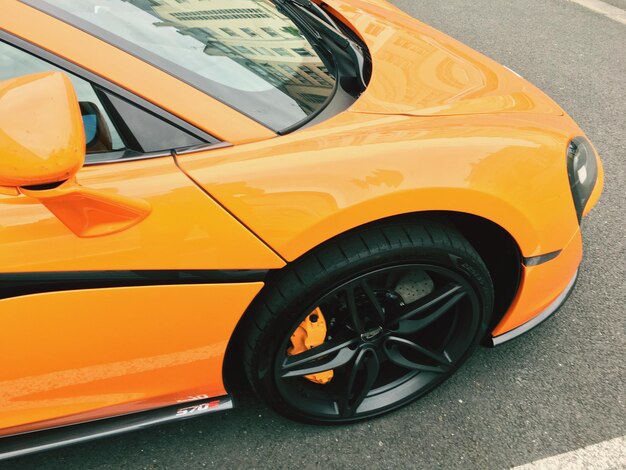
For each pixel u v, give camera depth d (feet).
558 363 6.16
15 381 3.93
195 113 3.95
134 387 4.40
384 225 4.31
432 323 5.50
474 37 13.82
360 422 5.54
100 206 3.39
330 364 4.89
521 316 5.42
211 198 3.77
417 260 4.40
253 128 4.16
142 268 3.68
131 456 5.32
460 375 6.00
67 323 3.73
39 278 3.50
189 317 4.02
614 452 5.40
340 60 5.28
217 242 3.78
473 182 4.29
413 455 5.33
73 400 4.29
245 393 5.78
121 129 3.78
